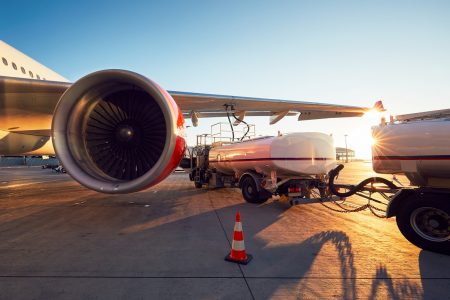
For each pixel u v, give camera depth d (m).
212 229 5.30
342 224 5.73
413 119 4.88
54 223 5.78
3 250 4.05
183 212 6.98
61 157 5.02
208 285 2.95
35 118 7.26
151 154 5.51
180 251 4.02
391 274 3.25
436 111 4.64
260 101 8.00
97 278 3.10
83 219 6.16
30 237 4.73
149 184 5.03
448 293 2.80
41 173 30.14
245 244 4.38
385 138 4.61
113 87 5.47
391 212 4.46
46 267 3.41
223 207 7.71
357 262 3.62
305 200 6.58
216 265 3.50
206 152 11.85
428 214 4.09
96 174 5.28
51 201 8.76
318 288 2.89
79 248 4.15
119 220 6.07
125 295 2.72
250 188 8.30
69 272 3.26
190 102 7.78
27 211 7.09
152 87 4.95
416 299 2.68
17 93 5.74
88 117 5.56
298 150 7.18
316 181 7.59
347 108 9.37
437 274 3.26
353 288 2.90
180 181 17.59
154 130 5.57
